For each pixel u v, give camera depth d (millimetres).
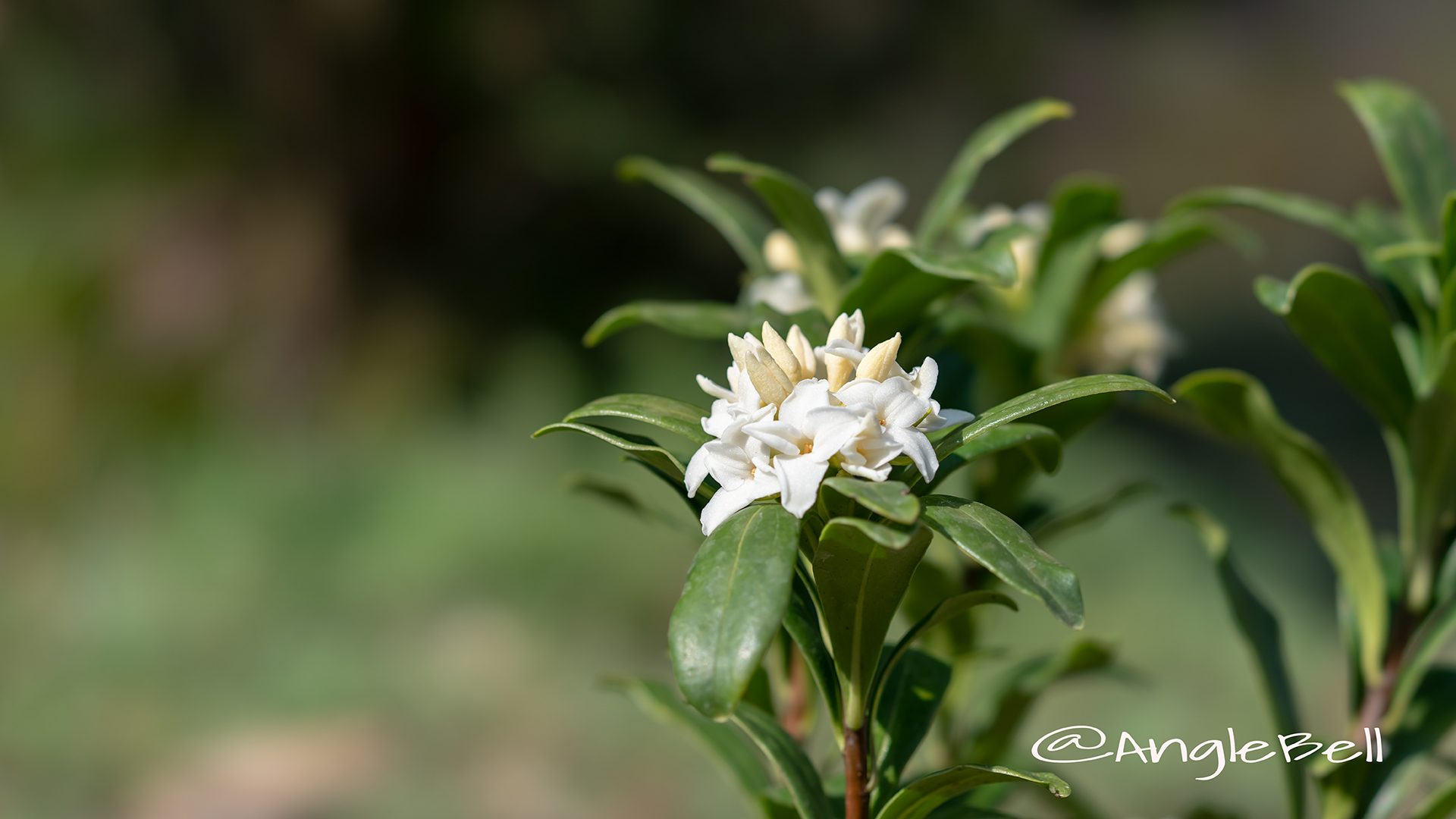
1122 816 5305
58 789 5801
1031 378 1893
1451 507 1697
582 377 10344
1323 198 16062
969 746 1883
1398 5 16078
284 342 10469
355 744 6227
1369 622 1744
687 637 1044
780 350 1198
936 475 1343
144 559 7582
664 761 6121
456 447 9047
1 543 8406
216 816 5684
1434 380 1575
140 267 10234
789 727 1813
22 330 9469
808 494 1082
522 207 11266
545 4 9977
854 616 1243
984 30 11117
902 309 1632
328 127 10547
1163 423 10688
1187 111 15078
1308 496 1772
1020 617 6637
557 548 7621
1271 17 15062
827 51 10695
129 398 9711
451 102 10664
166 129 10297
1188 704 6266
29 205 9930
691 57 10492
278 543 7680
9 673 6605
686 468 1192
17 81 9609
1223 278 14555
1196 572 7824
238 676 6695
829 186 11531
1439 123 1782
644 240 11531
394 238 10984
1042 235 1521
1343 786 1728
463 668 6777
